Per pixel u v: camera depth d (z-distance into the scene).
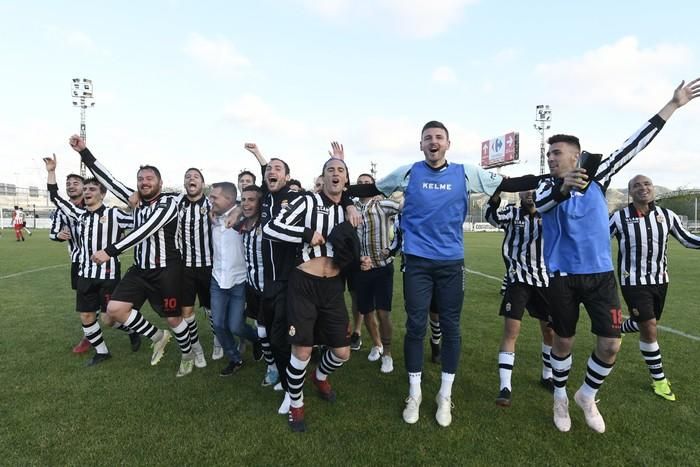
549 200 2.87
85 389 3.73
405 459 2.70
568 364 3.06
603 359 2.94
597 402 3.49
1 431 3.00
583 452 2.78
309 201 3.24
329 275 3.20
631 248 3.86
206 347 5.11
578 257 3.00
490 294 8.25
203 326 6.08
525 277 3.71
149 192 4.22
